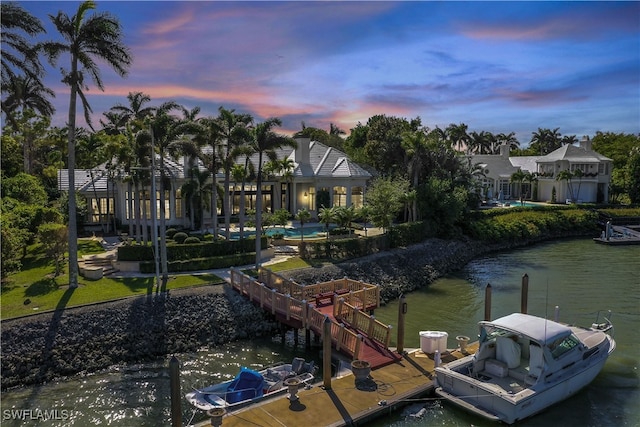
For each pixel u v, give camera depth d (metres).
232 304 26.92
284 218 43.41
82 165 70.50
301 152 54.00
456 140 118.62
